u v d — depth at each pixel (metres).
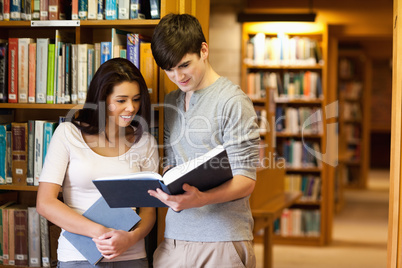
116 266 2.29
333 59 6.73
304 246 6.42
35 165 2.80
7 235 2.86
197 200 1.99
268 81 6.39
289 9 6.12
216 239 2.17
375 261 5.64
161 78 2.60
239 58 6.23
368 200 9.99
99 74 2.28
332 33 6.66
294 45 6.34
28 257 2.85
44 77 2.79
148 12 2.76
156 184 1.97
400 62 2.54
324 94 6.36
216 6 6.23
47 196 2.26
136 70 2.32
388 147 15.63
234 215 2.20
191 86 2.18
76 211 2.31
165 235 2.32
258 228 3.93
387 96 15.21
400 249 2.54
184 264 2.21
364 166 11.45
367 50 10.98
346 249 6.22
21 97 2.83
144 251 2.39
